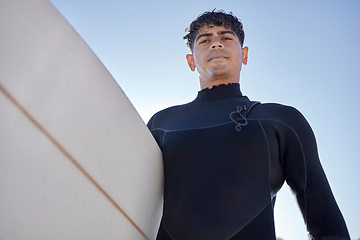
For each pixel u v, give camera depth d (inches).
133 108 67.5
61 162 55.2
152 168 73.2
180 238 70.5
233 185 71.0
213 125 78.0
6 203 50.5
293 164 76.1
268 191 72.4
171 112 86.0
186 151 75.6
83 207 59.4
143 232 72.5
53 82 52.6
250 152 73.7
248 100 85.5
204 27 90.5
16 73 48.6
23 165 51.1
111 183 63.2
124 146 65.6
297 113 80.3
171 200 73.7
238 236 68.6
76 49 55.2
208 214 69.8
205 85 88.9
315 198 72.6
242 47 97.0
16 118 49.4
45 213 54.8
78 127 56.7
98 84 59.3
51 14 51.9
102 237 63.9
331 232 68.8
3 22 47.3
